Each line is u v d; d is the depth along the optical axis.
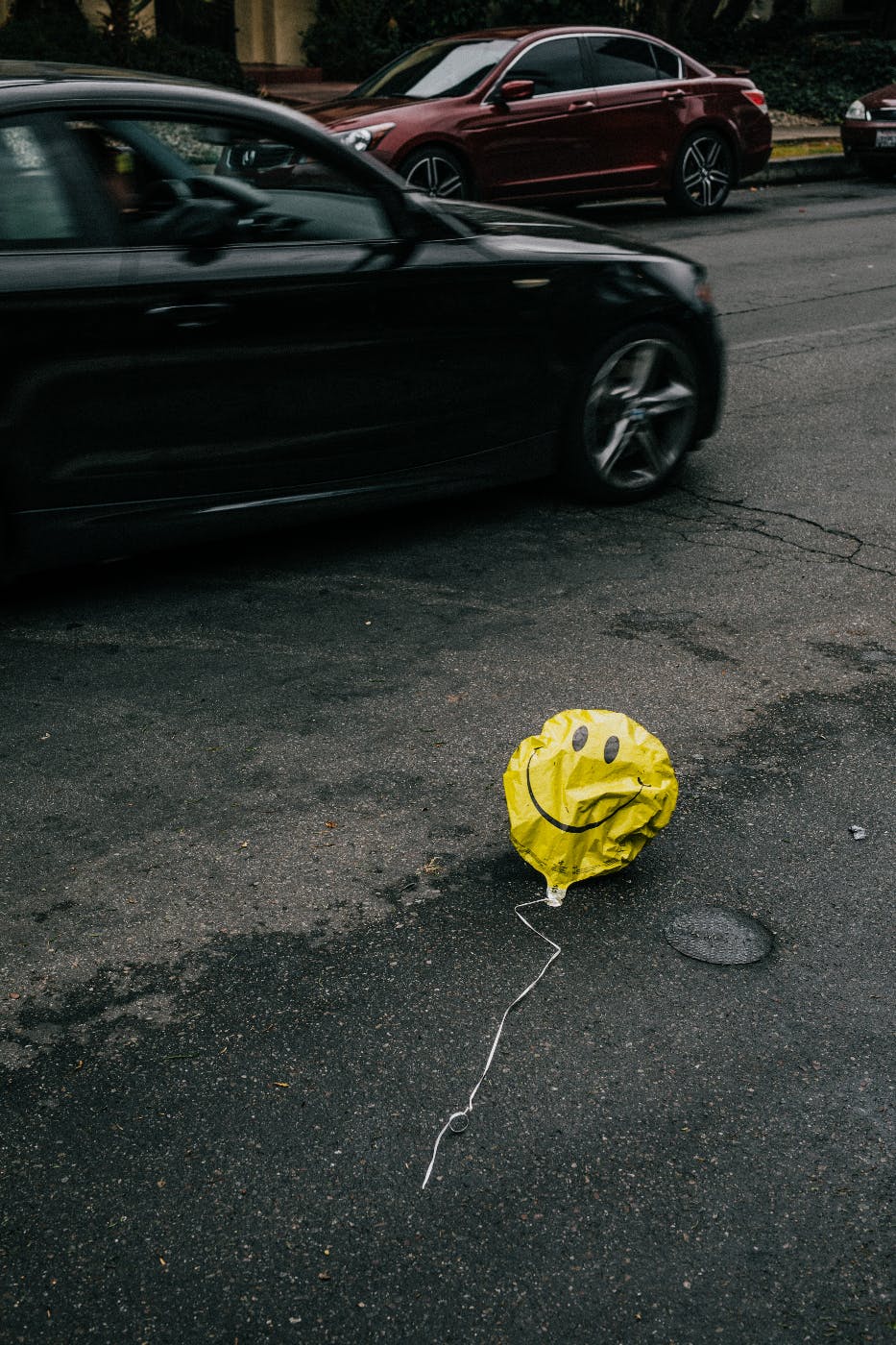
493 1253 2.22
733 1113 2.52
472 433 5.27
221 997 2.81
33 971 2.89
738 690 4.14
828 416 7.11
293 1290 2.16
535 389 5.36
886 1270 2.20
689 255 11.59
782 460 6.39
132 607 4.75
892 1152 2.43
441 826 3.44
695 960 2.93
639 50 12.99
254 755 3.77
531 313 5.23
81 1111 2.52
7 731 3.90
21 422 4.27
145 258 4.37
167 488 4.62
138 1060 2.64
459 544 5.36
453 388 5.14
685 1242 2.25
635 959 2.94
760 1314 2.12
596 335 5.42
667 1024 2.74
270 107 4.66
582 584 4.95
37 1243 2.24
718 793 3.58
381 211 4.89
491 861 3.30
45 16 15.59
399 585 4.95
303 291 4.65
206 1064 2.63
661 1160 2.41
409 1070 2.62
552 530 5.50
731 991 2.84
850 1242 2.25
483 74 12.05
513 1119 2.50
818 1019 2.76
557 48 12.40
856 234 12.74
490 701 4.07
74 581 4.97
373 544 5.36
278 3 20.20
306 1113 2.51
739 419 7.07
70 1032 2.71
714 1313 2.12
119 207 4.37
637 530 5.50
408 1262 2.21
